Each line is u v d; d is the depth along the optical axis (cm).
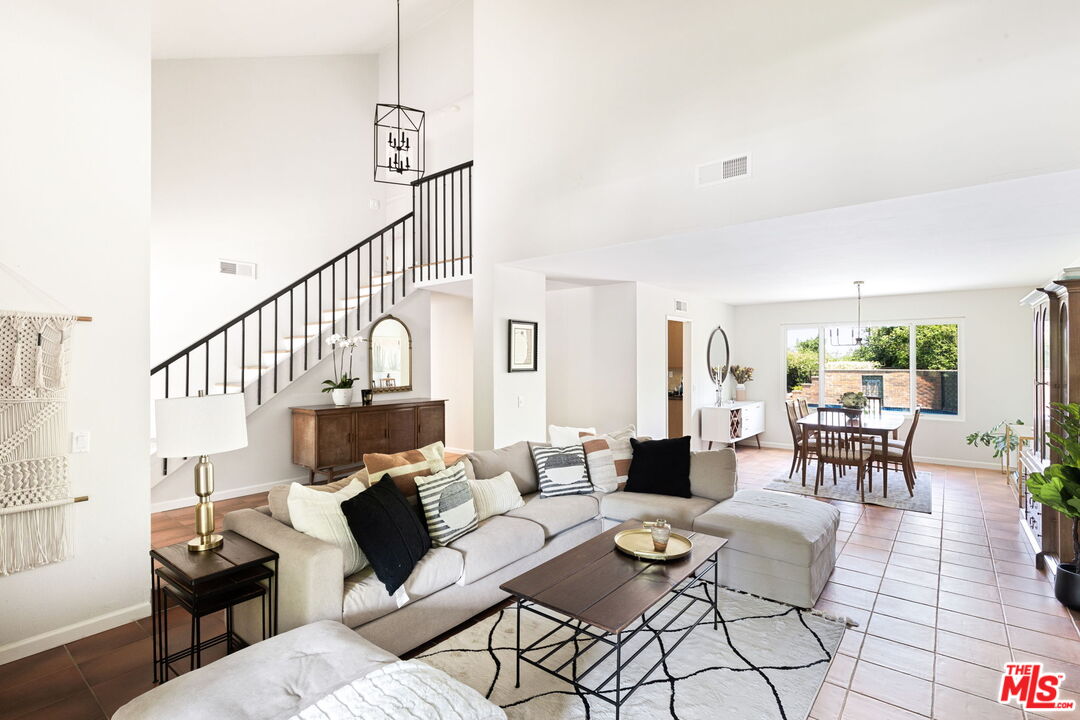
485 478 368
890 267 518
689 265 510
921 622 294
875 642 274
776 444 861
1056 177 257
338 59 750
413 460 321
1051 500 309
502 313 521
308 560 221
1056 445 343
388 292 679
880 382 771
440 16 736
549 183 458
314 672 174
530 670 246
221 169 631
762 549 322
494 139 504
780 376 857
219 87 632
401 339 690
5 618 250
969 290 696
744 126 345
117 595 285
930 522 474
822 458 584
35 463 256
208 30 581
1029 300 411
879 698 229
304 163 709
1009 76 262
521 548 311
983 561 384
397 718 152
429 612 264
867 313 775
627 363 654
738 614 302
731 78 350
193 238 607
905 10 290
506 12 491
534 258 476
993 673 247
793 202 325
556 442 428
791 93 326
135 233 292
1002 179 263
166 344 581
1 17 249
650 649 265
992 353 685
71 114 270
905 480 580
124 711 157
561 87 448
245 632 258
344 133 755
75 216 271
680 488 395
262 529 255
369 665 179
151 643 268
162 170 586
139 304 293
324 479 592
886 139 295
